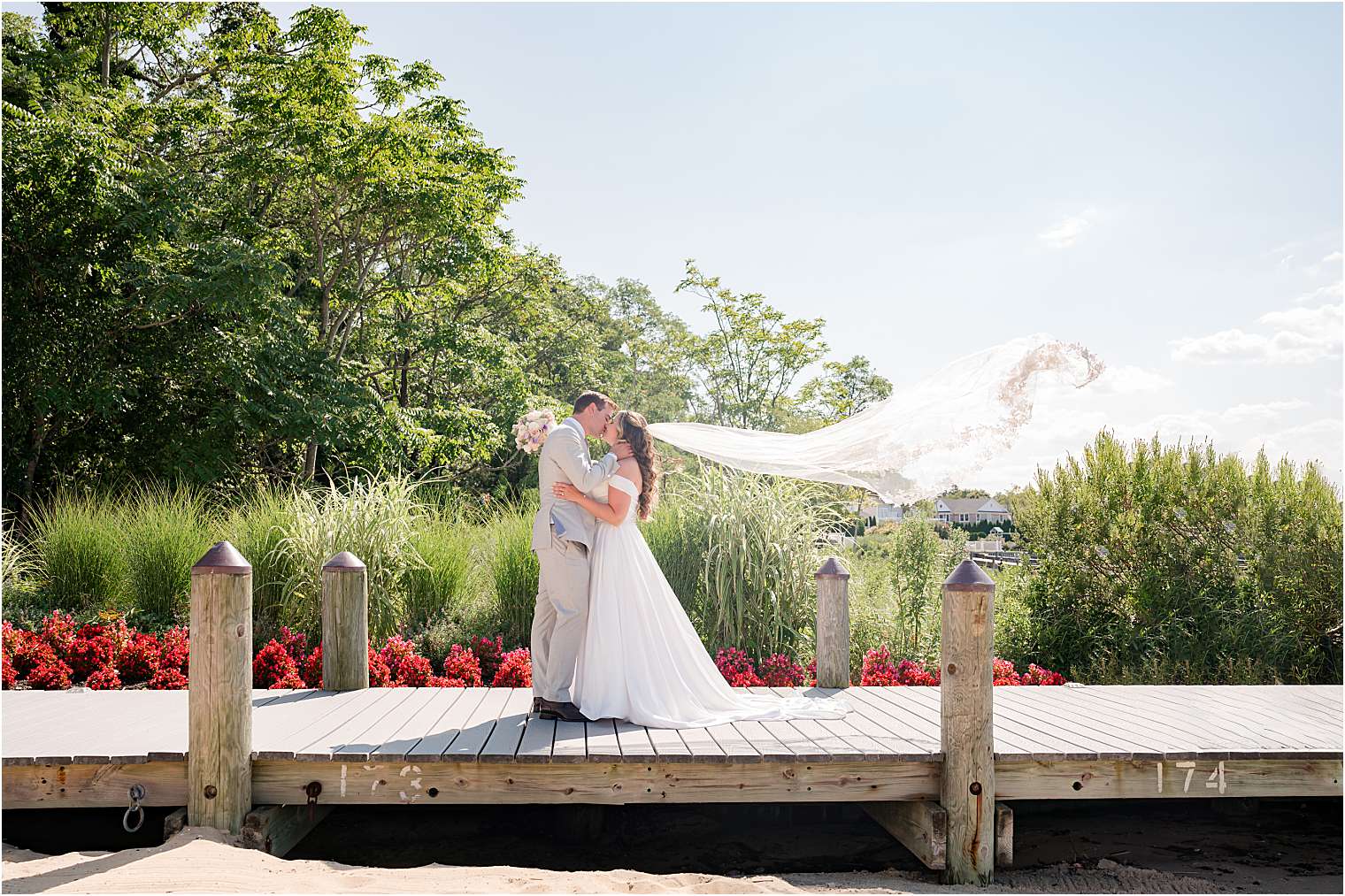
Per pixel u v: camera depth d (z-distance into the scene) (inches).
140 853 150.9
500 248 810.2
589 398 206.8
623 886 145.9
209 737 163.5
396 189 708.0
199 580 164.6
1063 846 196.1
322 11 692.1
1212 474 341.7
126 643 286.0
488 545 373.1
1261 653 315.0
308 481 684.1
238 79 796.0
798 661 305.6
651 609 204.2
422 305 815.1
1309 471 333.1
